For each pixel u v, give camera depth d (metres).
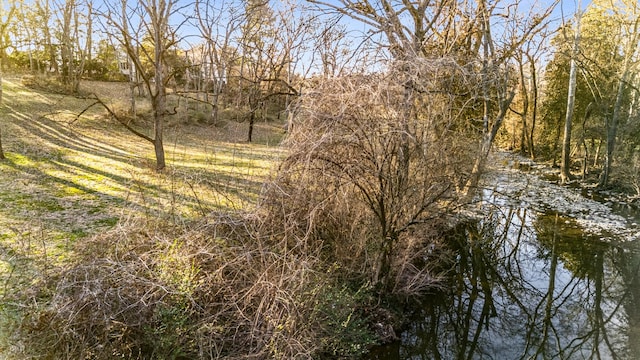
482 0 8.86
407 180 4.79
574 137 18.64
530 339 5.46
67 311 3.42
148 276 3.95
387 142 4.36
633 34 13.67
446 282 6.41
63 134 13.57
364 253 5.35
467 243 8.24
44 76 24.11
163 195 7.57
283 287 3.99
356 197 5.06
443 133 5.17
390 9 6.00
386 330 4.80
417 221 4.97
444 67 4.84
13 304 3.65
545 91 20.27
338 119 4.05
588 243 8.91
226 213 5.03
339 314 4.34
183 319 3.59
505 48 9.94
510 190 13.48
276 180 4.71
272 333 3.67
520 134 24.14
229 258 4.35
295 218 4.79
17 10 23.61
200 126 19.03
